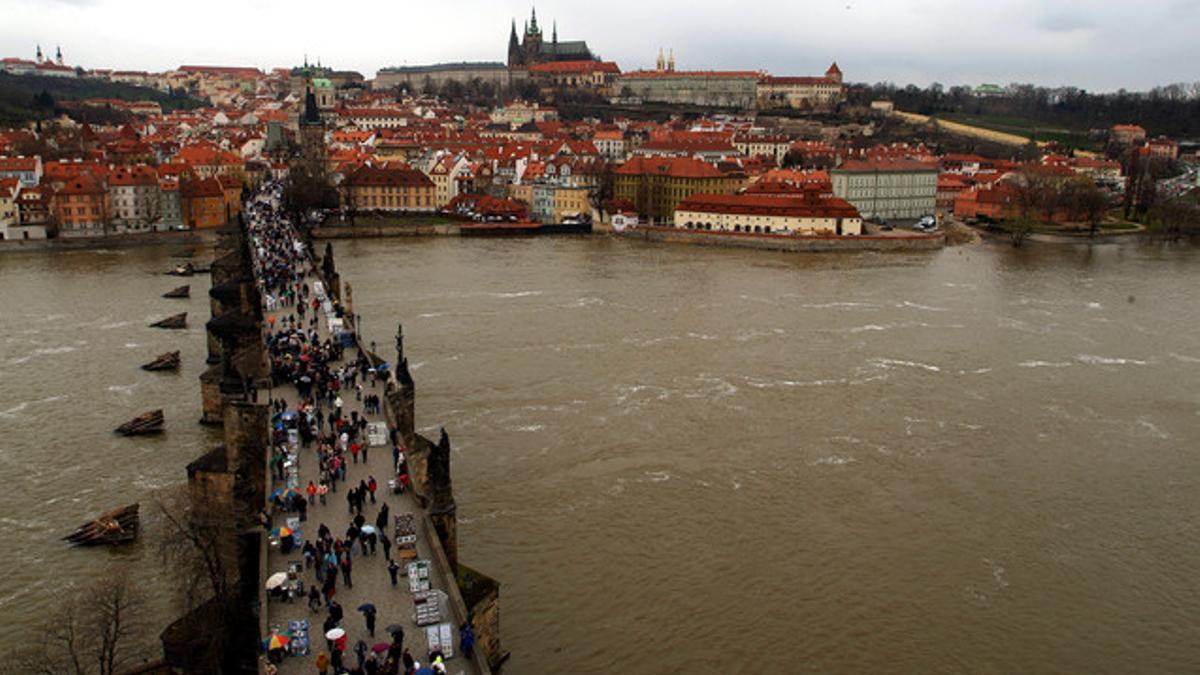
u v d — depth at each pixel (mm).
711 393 140625
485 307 199625
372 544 67312
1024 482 110938
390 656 53719
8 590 82938
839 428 127000
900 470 113375
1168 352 171500
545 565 89125
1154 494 108500
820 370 154500
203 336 168875
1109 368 159625
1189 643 80625
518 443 118688
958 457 117938
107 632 69438
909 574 89812
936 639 79938
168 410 128875
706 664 75625
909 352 167375
